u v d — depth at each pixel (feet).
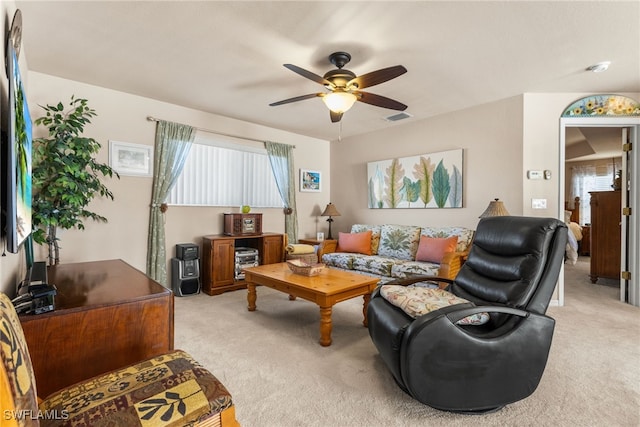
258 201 15.94
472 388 5.27
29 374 2.77
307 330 9.11
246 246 15.39
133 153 11.81
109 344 4.67
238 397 5.81
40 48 8.31
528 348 5.48
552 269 5.89
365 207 17.34
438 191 14.01
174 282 12.80
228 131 14.56
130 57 8.80
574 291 13.57
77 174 8.79
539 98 11.57
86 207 10.89
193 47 8.22
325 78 7.97
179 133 12.83
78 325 4.42
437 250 12.10
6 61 4.65
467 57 8.66
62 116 9.53
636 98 11.45
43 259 10.14
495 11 6.61
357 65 9.09
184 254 12.61
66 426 3.04
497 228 7.04
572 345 8.04
